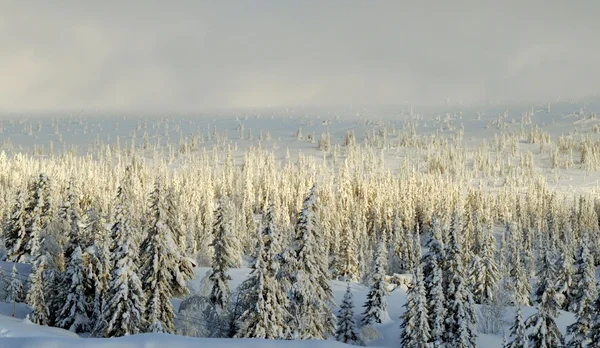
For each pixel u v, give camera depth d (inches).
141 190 5487.2
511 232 4611.2
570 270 2810.0
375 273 2444.6
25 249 2524.6
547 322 1750.7
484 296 2839.6
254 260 1536.7
